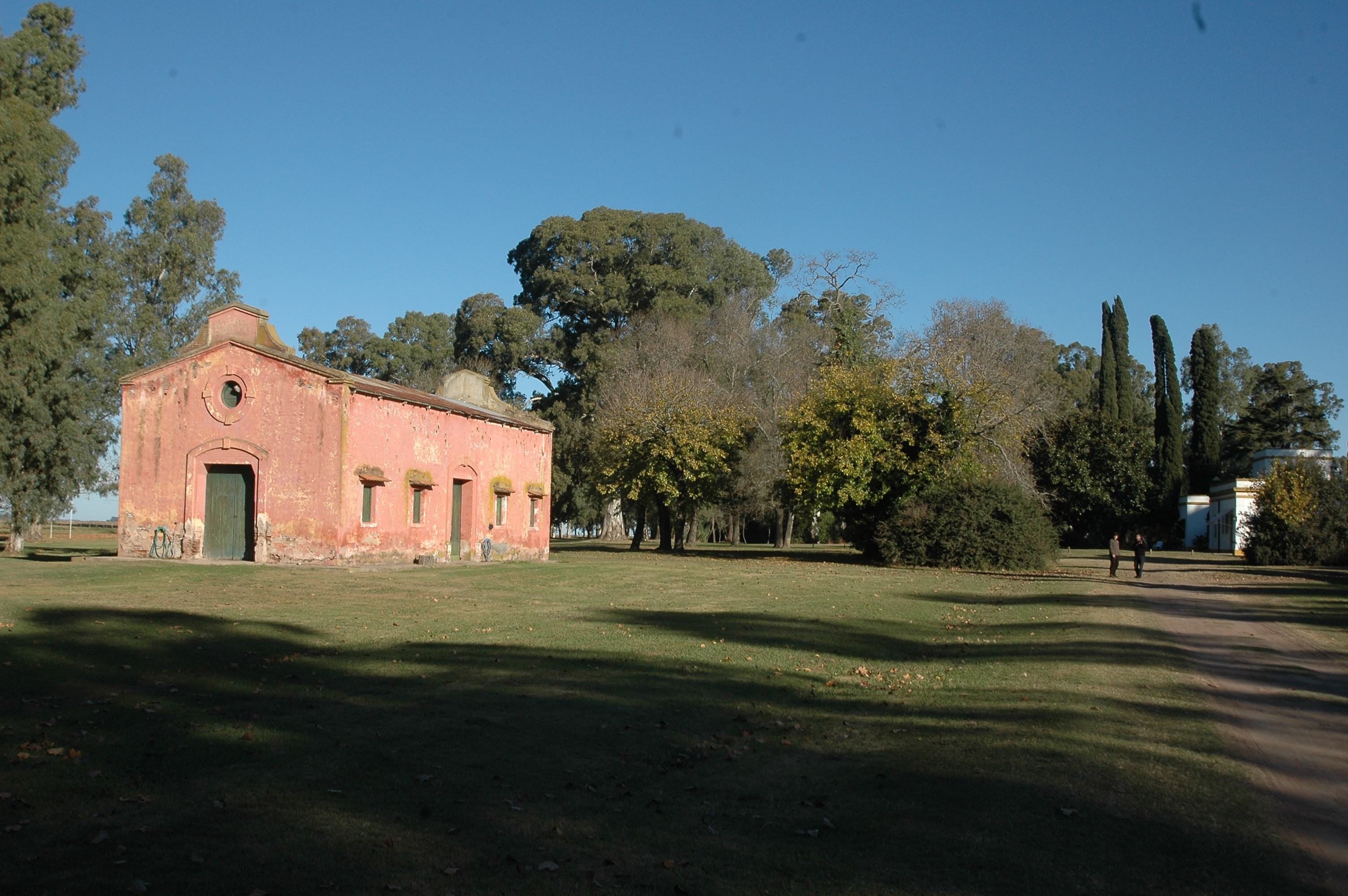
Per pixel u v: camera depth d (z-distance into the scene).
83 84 34.44
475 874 5.00
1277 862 5.20
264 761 6.97
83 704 8.55
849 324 42.69
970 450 35.06
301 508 25.00
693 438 42.00
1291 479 36.78
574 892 4.80
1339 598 20.64
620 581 24.80
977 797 6.38
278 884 4.75
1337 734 8.20
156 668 10.39
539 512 37.03
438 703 9.15
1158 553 50.47
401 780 6.63
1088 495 54.19
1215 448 60.47
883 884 4.93
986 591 23.06
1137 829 5.70
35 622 13.05
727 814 6.18
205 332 27.16
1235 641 13.88
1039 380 55.94
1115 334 61.47
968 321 50.41
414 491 28.38
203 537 26.23
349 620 14.91
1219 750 7.55
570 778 6.90
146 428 26.84
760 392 51.50
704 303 61.47
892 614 17.98
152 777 6.47
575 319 62.59
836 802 6.42
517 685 10.18
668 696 9.87
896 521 34.19
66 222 35.84
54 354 27.89
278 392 25.52
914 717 9.11
